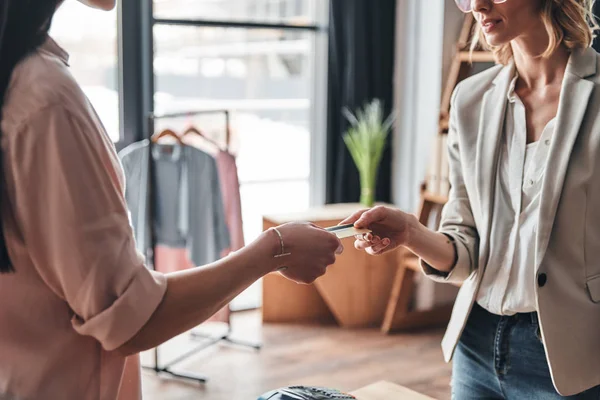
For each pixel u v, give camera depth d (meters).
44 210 1.05
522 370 1.66
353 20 4.50
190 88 4.30
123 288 1.07
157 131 4.21
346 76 4.57
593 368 1.61
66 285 1.07
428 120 4.48
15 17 1.05
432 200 4.00
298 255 1.25
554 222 1.57
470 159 1.75
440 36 4.32
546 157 1.62
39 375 1.12
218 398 3.33
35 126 1.03
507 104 1.71
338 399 1.47
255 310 4.57
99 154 1.08
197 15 4.23
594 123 1.55
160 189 3.59
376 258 4.32
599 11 2.25
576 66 1.61
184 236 3.63
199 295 1.14
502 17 1.57
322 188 4.76
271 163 4.64
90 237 1.05
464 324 1.74
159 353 3.85
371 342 4.06
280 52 4.54
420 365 3.75
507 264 1.66
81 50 3.99
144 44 4.10
